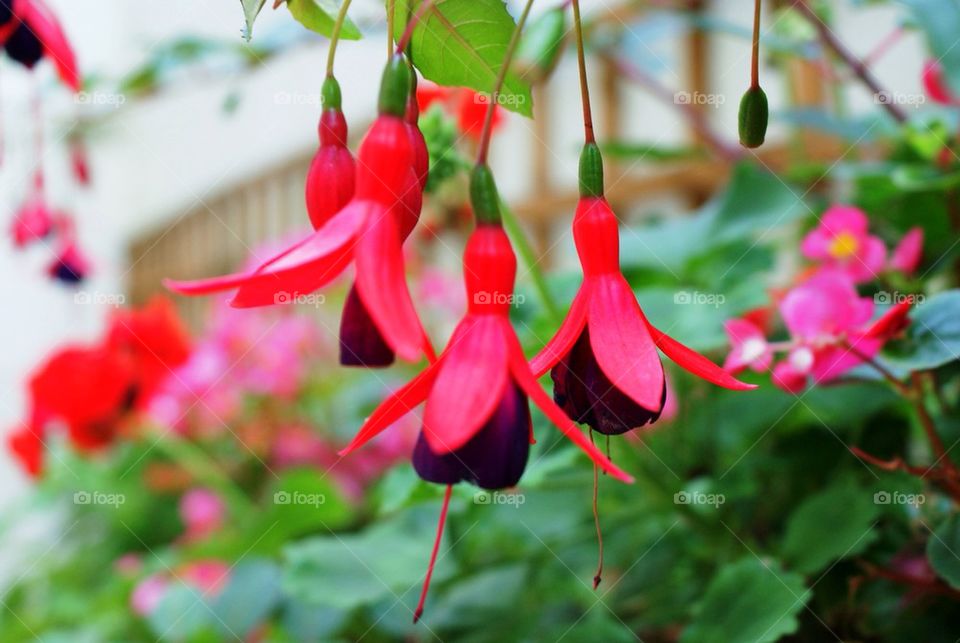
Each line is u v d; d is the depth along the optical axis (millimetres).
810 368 444
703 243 602
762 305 513
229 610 625
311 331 992
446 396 355
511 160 1333
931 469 431
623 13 837
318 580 528
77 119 726
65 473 1067
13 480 1582
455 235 994
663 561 516
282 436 943
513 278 368
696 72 979
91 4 1684
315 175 380
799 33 619
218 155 1933
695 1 931
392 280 359
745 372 481
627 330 366
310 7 395
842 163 591
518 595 533
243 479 946
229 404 937
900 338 433
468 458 354
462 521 540
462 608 537
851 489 471
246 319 955
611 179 1117
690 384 526
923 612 455
